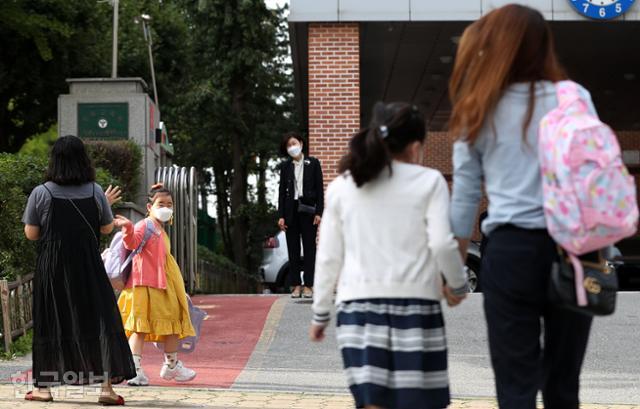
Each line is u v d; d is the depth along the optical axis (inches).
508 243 187.2
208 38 1461.6
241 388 369.7
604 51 988.6
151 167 707.4
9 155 533.6
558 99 187.8
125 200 633.6
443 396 198.2
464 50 195.3
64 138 330.0
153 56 1331.2
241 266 1533.0
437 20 820.6
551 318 194.7
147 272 358.6
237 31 1445.6
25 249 510.0
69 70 1147.3
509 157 188.2
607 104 1279.5
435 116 1363.2
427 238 199.0
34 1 1050.1
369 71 1084.5
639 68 1075.3
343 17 824.3
